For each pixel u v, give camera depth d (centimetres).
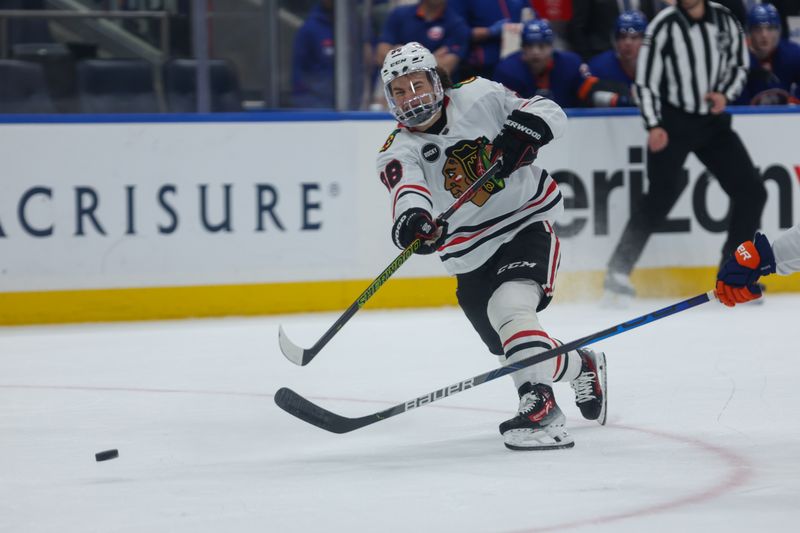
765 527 530
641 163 1525
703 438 740
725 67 1446
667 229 1532
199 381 1002
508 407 861
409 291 1470
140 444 757
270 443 756
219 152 1405
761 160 1554
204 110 1460
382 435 773
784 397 882
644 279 1534
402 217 693
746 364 1035
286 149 1425
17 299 1358
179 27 1450
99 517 568
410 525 541
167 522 556
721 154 1470
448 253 754
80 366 1084
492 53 1523
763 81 1614
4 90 1408
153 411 873
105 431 801
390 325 1323
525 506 573
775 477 630
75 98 1430
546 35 1462
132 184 1383
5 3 1401
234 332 1288
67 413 867
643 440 736
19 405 900
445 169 729
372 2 1506
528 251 730
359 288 1458
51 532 542
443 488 616
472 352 1132
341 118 1442
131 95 1443
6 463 701
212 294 1412
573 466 663
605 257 1520
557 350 693
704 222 1543
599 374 776
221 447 745
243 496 608
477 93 731
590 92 1502
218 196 1408
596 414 771
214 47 1459
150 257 1391
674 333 1229
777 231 1565
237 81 1470
